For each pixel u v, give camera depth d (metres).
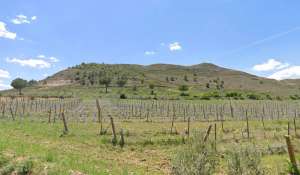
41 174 10.88
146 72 197.25
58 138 24.30
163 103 61.16
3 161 11.73
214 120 39.00
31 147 15.59
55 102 57.22
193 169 9.61
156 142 24.61
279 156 19.88
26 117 36.16
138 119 37.50
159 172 16.62
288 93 166.75
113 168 15.16
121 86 146.25
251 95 99.75
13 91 132.12
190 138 11.09
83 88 142.75
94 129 28.62
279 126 34.19
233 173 10.37
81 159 15.77
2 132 22.48
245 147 10.77
